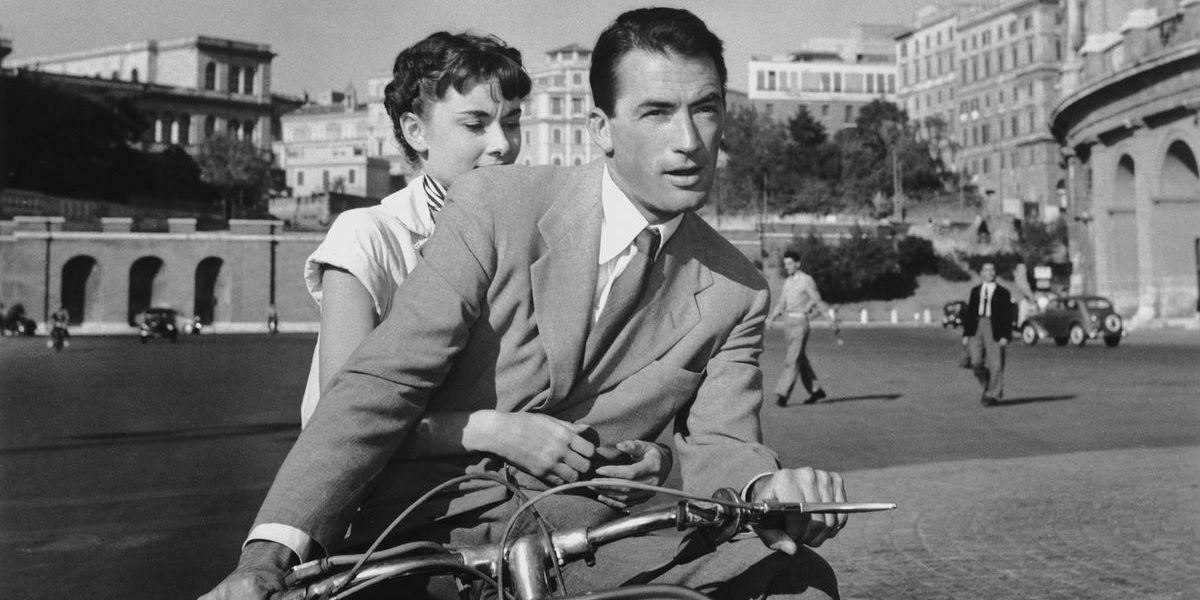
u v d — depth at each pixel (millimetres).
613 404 2238
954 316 66688
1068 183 63375
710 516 1776
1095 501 7777
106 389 21328
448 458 2146
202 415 15500
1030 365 26094
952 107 136125
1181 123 45125
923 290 92625
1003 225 103812
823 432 12578
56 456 10883
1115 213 51812
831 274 90312
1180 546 6246
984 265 15586
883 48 164375
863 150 121375
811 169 120750
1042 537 6586
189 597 5203
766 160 119000
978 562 5938
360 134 157750
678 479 8836
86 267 78562
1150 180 47594
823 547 6434
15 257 77188
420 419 2123
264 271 80062
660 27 2061
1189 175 47000
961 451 10867
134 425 14062
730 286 2340
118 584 5480
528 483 2146
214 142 115750
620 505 2162
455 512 2107
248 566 1825
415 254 2803
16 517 7477
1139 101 47500
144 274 79875
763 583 1864
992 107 128000
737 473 2104
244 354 39375
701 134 2092
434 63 3141
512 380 2178
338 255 2623
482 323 2160
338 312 2590
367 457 1969
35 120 100688
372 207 2859
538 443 2090
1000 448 11094
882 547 6391
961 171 126875
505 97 3160
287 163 150000
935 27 139125
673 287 2277
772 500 1835
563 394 2203
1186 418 13680
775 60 152125
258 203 119438
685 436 2359
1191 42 42688
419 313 2059
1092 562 5879
